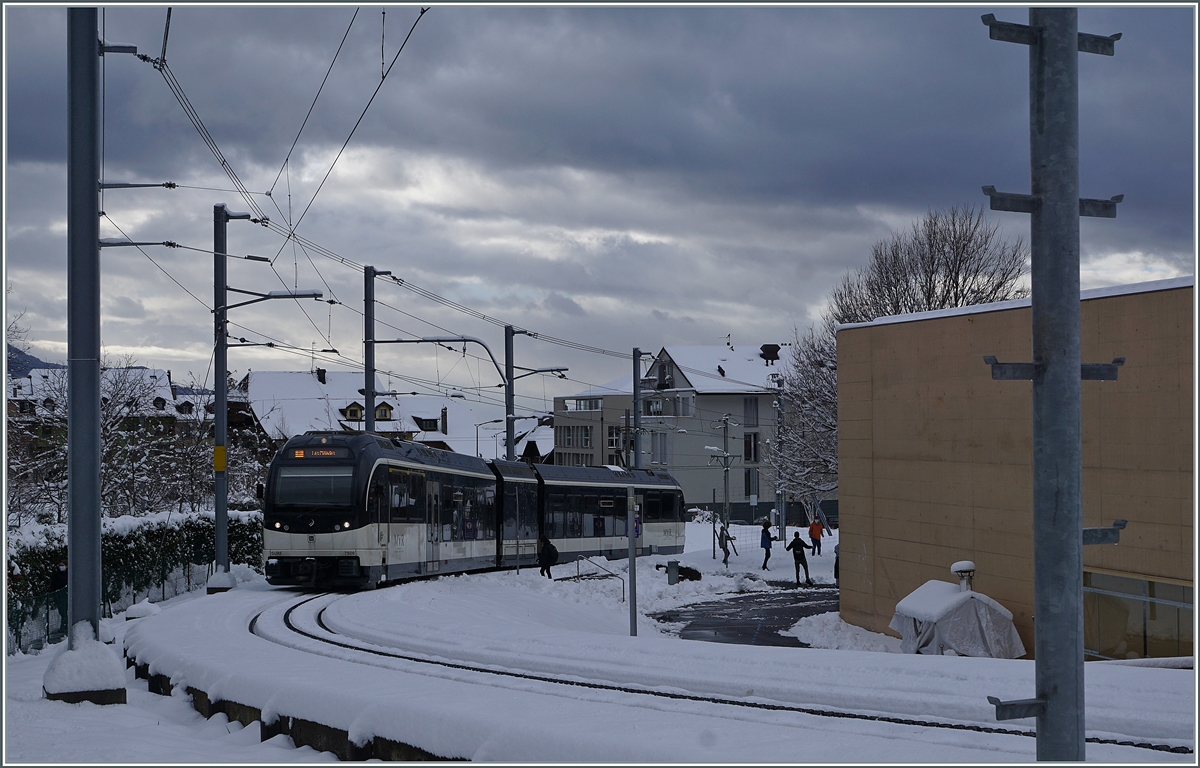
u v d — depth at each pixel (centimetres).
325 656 1405
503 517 3334
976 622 2042
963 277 4872
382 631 1631
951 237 4922
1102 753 748
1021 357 2089
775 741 719
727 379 8081
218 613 1892
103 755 860
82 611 1159
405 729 830
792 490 4806
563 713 817
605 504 4022
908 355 2416
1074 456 453
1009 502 2109
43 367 4178
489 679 1161
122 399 4369
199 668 1152
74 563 1162
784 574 4131
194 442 4706
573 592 3172
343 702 899
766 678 1086
